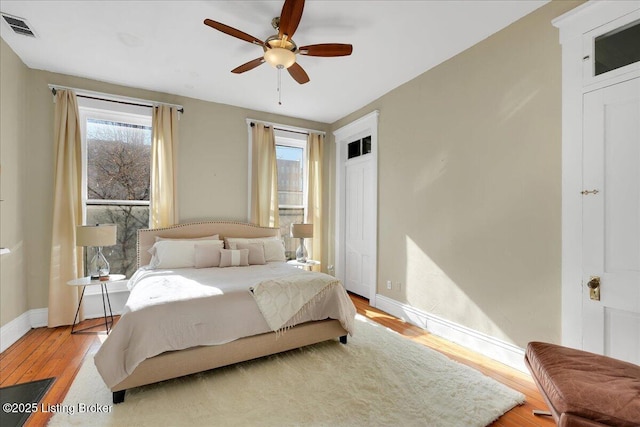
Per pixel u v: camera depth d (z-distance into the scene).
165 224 3.88
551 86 2.26
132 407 1.89
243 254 3.72
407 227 3.61
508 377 2.31
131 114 3.82
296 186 5.16
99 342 2.89
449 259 3.06
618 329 1.91
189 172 4.15
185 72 3.44
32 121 3.32
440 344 2.92
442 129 3.16
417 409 1.87
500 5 2.31
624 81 1.89
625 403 1.23
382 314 3.82
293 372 2.32
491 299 2.66
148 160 4.00
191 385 2.14
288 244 5.05
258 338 2.40
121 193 3.85
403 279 3.65
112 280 3.13
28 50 2.98
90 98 3.58
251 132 4.54
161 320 2.04
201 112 4.23
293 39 2.76
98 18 2.49
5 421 1.78
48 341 2.91
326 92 3.96
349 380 2.21
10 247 2.94
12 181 2.98
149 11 2.41
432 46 2.88
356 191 4.87
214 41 2.83
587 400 1.28
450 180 3.07
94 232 3.04
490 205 2.69
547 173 2.28
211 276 2.97
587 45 2.06
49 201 3.39
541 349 1.74
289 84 3.73
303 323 2.67
